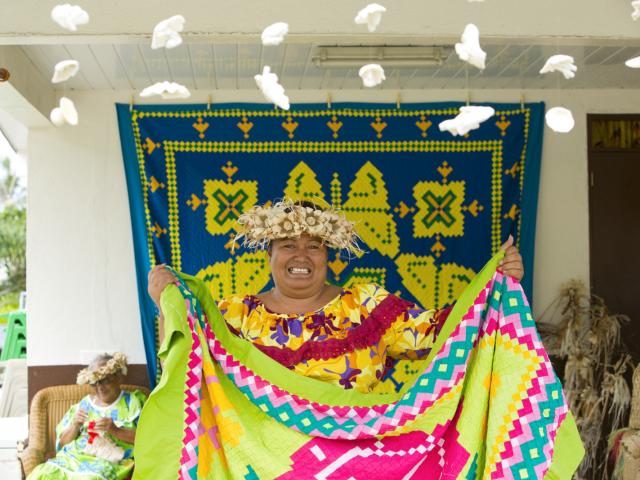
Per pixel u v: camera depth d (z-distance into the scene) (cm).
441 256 525
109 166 536
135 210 520
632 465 418
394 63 466
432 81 523
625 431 441
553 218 544
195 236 518
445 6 376
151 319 516
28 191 532
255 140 523
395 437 306
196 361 301
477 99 540
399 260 523
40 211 533
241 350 317
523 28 377
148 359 514
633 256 545
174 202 519
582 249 543
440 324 333
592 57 480
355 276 520
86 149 536
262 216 338
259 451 302
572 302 530
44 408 507
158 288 310
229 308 337
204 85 527
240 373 313
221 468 301
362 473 301
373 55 463
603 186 548
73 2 364
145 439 286
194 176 519
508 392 304
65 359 530
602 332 498
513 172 528
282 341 327
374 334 329
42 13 363
